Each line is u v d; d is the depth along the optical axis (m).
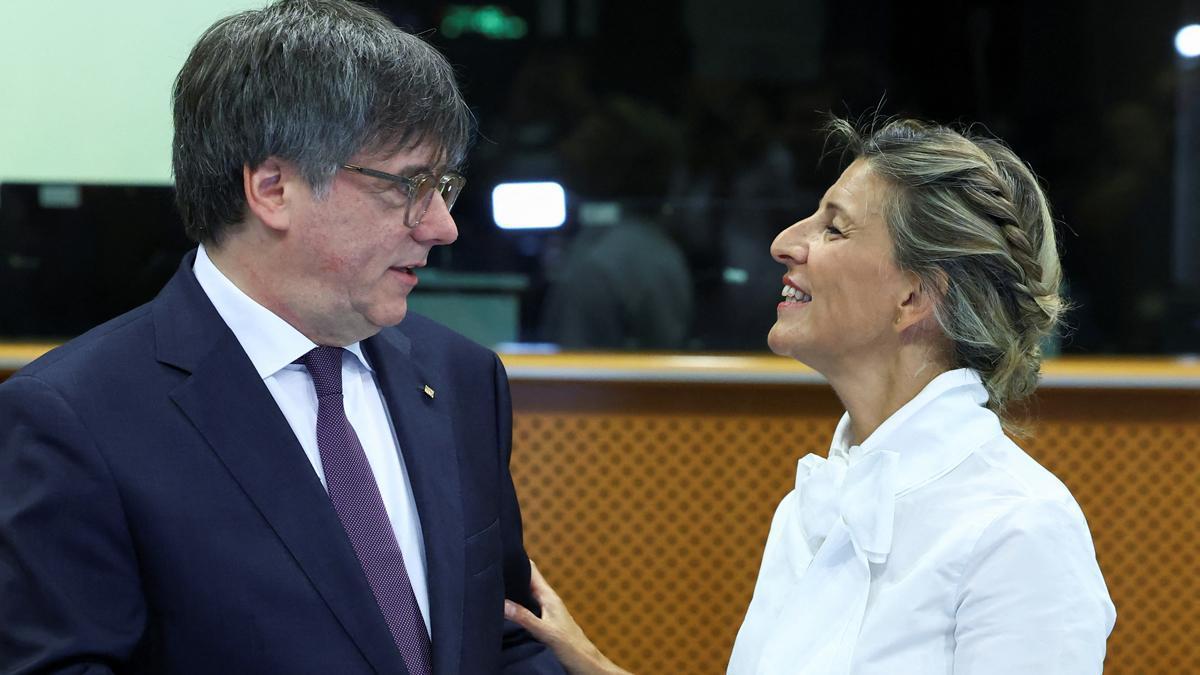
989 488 2.82
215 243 2.96
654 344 7.77
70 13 6.98
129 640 2.70
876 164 3.05
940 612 2.75
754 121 8.17
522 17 8.11
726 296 7.87
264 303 2.96
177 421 2.82
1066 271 7.97
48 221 7.19
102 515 2.69
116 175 7.20
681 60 8.12
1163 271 7.88
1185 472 6.57
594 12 8.09
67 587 2.64
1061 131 8.03
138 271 7.30
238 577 2.76
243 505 2.81
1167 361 7.11
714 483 6.64
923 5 8.09
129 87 7.11
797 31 8.11
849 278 3.03
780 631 2.98
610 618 6.73
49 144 7.11
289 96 2.76
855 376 3.12
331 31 2.81
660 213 7.97
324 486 2.97
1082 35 7.95
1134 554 6.61
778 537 3.28
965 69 8.12
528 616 3.48
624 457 6.65
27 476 2.68
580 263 7.87
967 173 2.96
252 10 2.91
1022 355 3.01
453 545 3.11
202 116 2.85
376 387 3.23
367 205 2.83
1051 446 6.58
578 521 6.69
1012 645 2.63
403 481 3.16
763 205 8.07
